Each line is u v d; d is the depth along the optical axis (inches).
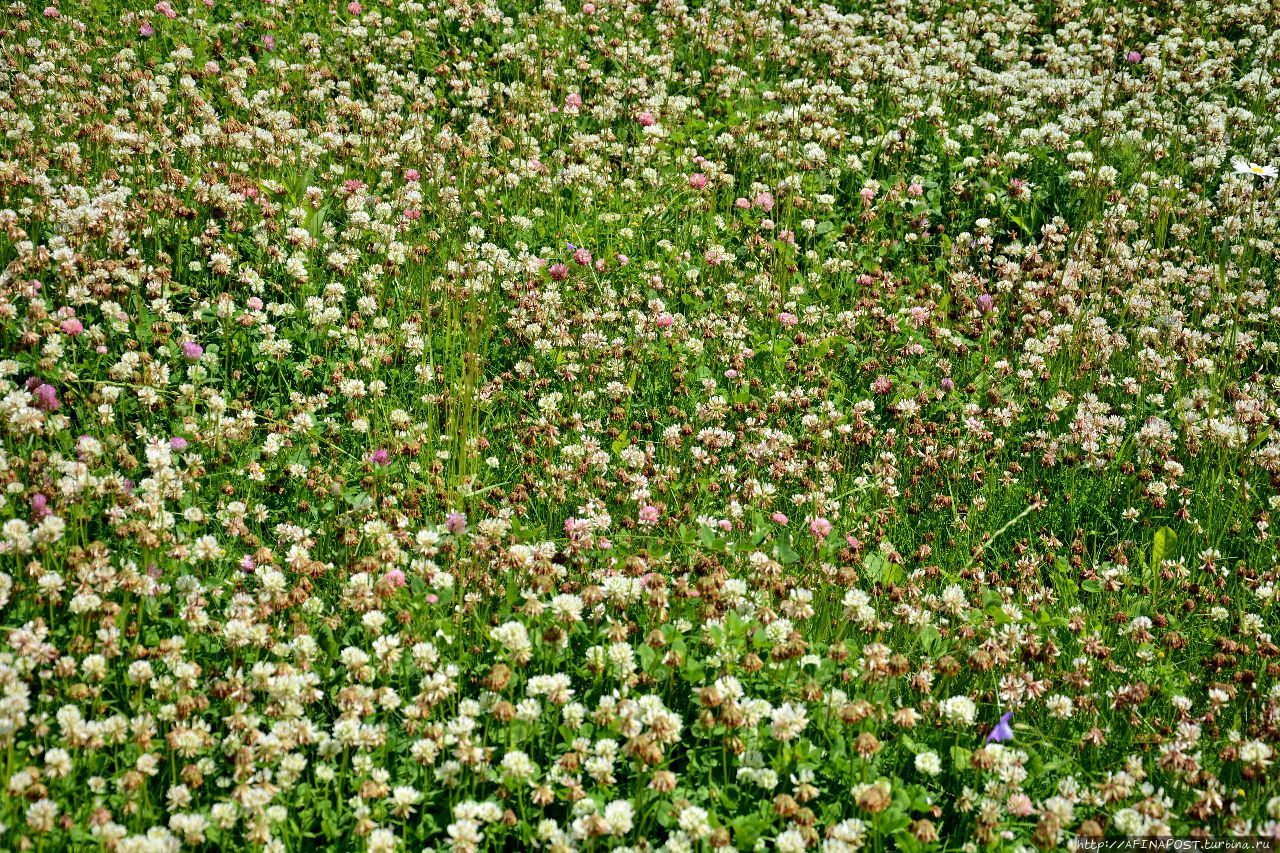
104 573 189.2
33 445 227.6
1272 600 238.1
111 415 235.9
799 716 181.3
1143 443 283.4
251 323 279.4
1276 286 372.2
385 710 190.1
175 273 291.9
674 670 193.9
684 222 375.6
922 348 315.0
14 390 240.4
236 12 442.0
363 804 171.0
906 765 189.9
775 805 168.2
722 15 520.4
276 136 348.2
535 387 287.3
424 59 442.6
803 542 243.9
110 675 187.0
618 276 339.3
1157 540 243.1
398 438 260.8
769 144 407.2
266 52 423.5
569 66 459.8
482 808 167.9
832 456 275.4
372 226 323.9
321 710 193.3
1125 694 202.1
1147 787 181.9
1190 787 188.4
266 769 171.3
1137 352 329.4
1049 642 207.6
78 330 248.8
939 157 420.8
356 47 438.6
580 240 347.9
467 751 173.5
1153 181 416.5
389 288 311.1
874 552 244.4
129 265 276.7
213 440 243.9
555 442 265.9
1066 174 407.2
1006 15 554.9
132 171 321.4
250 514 233.3
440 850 167.6
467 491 238.1
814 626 218.2
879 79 480.7
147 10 430.9
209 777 175.8
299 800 174.6
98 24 420.2
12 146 322.0
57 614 195.0
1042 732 201.5
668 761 178.5
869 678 192.9
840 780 182.5
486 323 303.0
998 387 308.5
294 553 209.9
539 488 251.3
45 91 360.8
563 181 376.2
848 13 564.1
